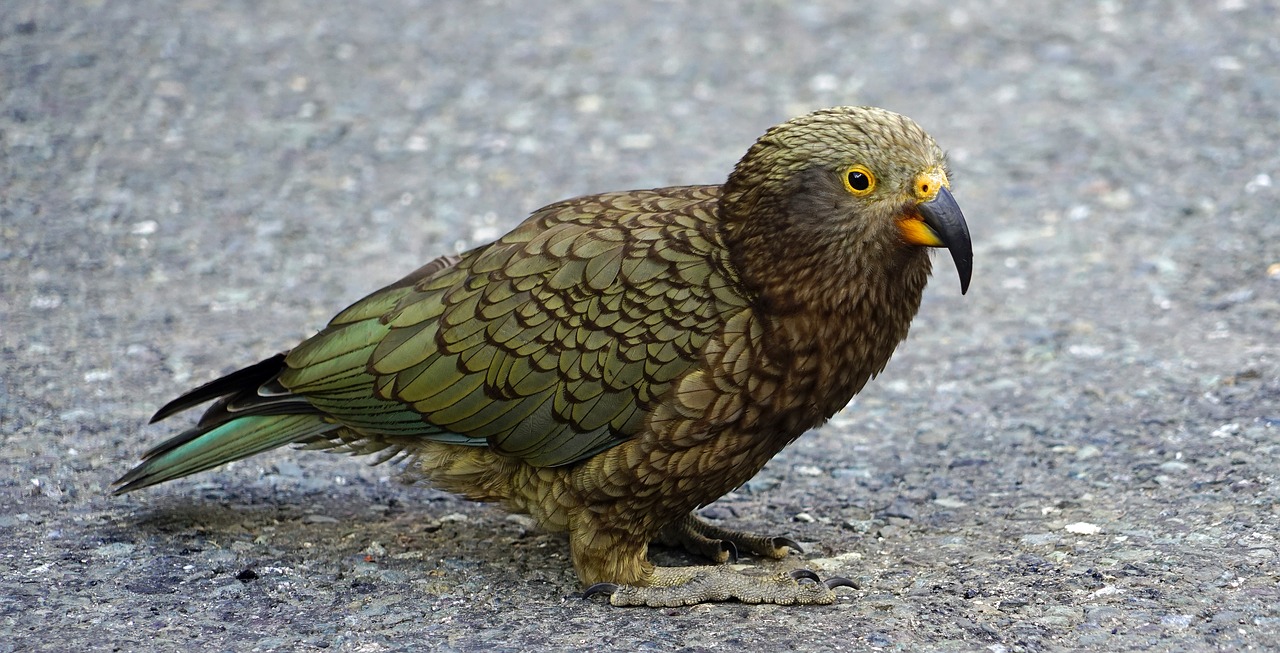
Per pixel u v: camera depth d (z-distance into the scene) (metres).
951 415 11.90
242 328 13.70
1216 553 9.04
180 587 9.05
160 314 13.95
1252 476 10.20
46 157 17.52
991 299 14.27
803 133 8.45
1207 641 7.98
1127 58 20.28
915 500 10.41
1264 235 15.04
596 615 8.73
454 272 9.32
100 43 21.05
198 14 22.39
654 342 8.59
